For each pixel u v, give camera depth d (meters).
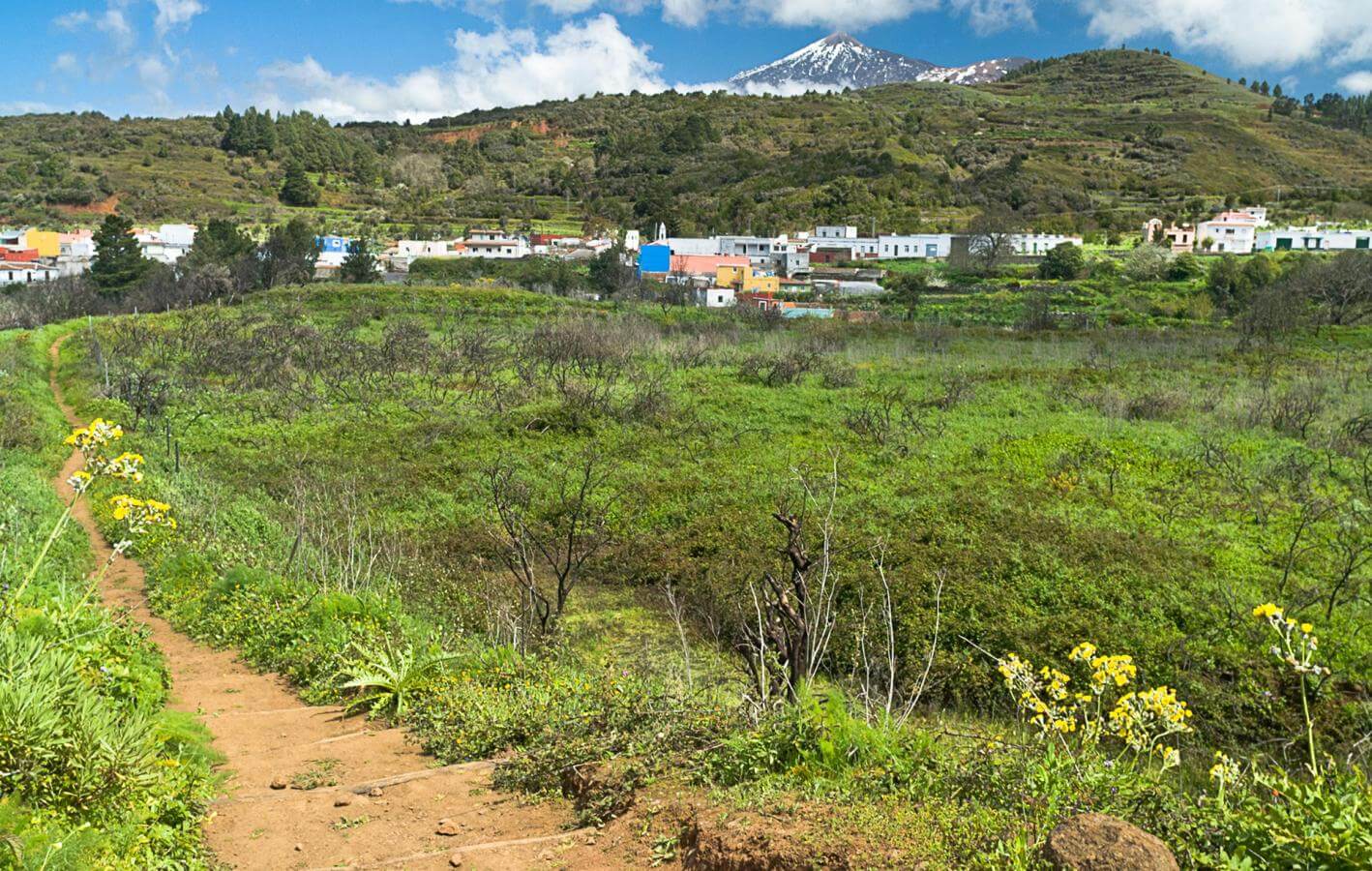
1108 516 14.07
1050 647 9.73
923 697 9.28
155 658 7.22
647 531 14.57
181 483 16.78
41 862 3.44
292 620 8.84
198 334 36.91
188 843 4.21
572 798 4.97
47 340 40.38
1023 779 3.89
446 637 8.93
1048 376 27.25
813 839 3.60
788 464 17.78
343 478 17.45
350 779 5.51
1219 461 16.89
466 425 22.03
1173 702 4.13
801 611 5.54
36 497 14.34
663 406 23.02
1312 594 10.61
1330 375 27.17
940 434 19.92
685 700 5.59
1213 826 3.48
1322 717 8.41
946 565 11.75
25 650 4.72
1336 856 3.03
